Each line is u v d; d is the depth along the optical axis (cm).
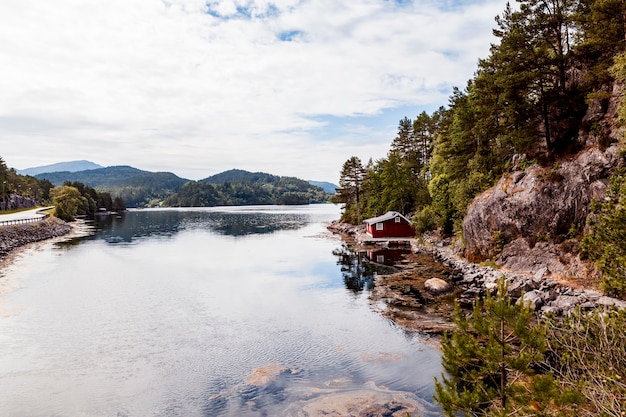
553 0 3155
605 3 2539
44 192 18188
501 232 3291
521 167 3381
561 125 3198
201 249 5600
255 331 2155
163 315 2469
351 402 1372
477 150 4497
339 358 1764
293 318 2366
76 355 1855
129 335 2117
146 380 1597
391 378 1552
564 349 1077
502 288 958
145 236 7538
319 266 4116
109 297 2912
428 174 7700
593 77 2883
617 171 2455
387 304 2559
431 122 8025
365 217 8381
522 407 873
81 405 1412
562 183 2841
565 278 2520
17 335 2119
